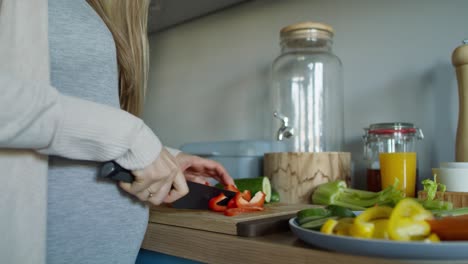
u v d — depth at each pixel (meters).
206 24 1.54
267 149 1.13
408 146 0.95
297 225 0.50
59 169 0.46
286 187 0.95
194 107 1.58
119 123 0.43
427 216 0.42
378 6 1.11
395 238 0.40
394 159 0.87
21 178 0.40
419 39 1.03
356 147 1.13
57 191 0.46
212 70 1.51
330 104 1.15
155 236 0.64
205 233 0.57
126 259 0.54
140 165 0.45
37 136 0.38
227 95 1.46
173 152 0.81
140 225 0.56
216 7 1.45
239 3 1.42
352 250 0.40
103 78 0.52
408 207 0.42
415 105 1.03
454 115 0.97
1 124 0.35
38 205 0.41
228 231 0.57
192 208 0.73
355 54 1.15
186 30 1.61
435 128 1.00
